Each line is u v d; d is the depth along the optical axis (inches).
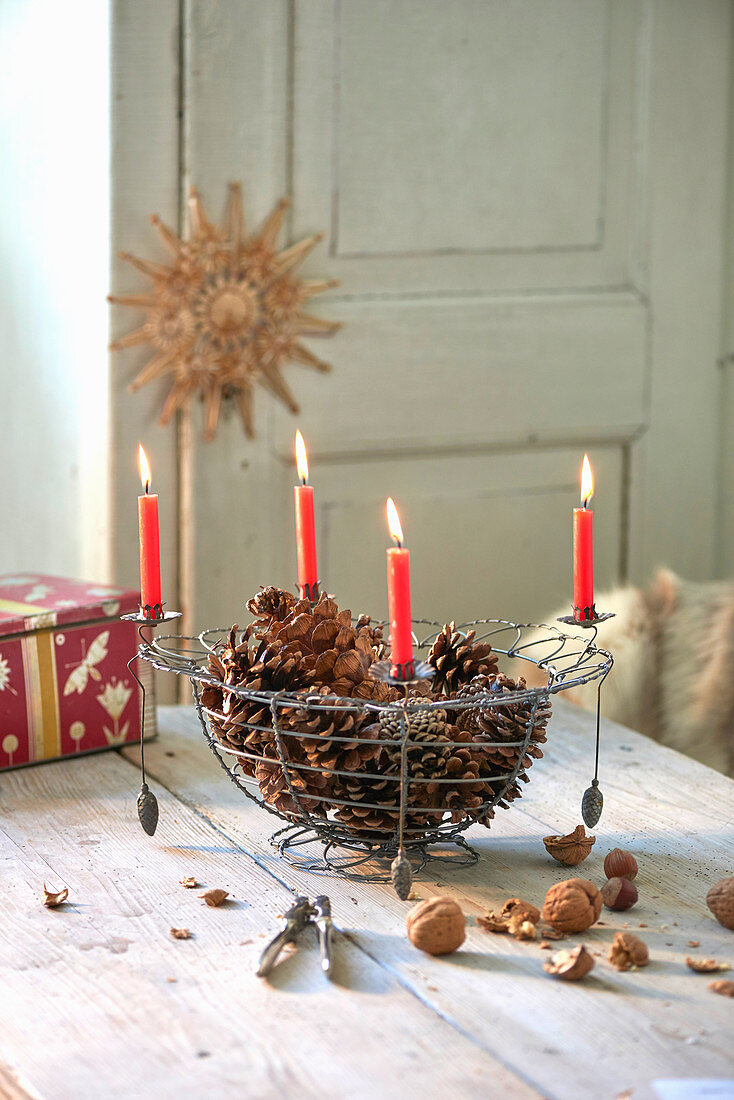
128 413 122.6
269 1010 77.1
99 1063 74.9
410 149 129.0
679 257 144.5
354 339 129.4
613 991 77.7
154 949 80.1
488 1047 75.4
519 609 143.6
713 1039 75.7
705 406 149.6
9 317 143.9
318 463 131.4
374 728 81.0
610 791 91.4
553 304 137.9
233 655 82.6
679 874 84.7
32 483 142.6
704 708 110.7
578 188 137.7
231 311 123.0
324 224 127.1
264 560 130.4
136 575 126.2
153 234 120.3
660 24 138.2
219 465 126.5
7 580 99.2
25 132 135.9
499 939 80.6
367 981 78.4
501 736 82.7
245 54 120.7
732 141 145.7
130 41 117.0
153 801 85.4
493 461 139.5
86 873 84.7
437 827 83.1
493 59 130.8
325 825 84.0
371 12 125.0
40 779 92.6
